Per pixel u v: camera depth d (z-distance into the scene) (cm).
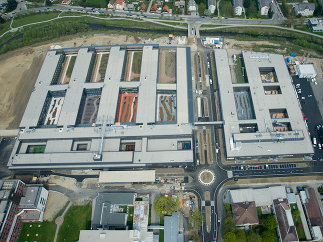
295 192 15088
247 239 13512
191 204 15050
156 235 14000
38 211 14862
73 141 17625
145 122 17538
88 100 19975
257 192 14700
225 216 14488
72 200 15600
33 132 17888
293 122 16950
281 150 15988
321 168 15812
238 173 15950
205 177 15950
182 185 15738
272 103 17850
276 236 13700
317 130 17300
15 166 16750
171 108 19088
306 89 19200
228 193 15025
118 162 16050
